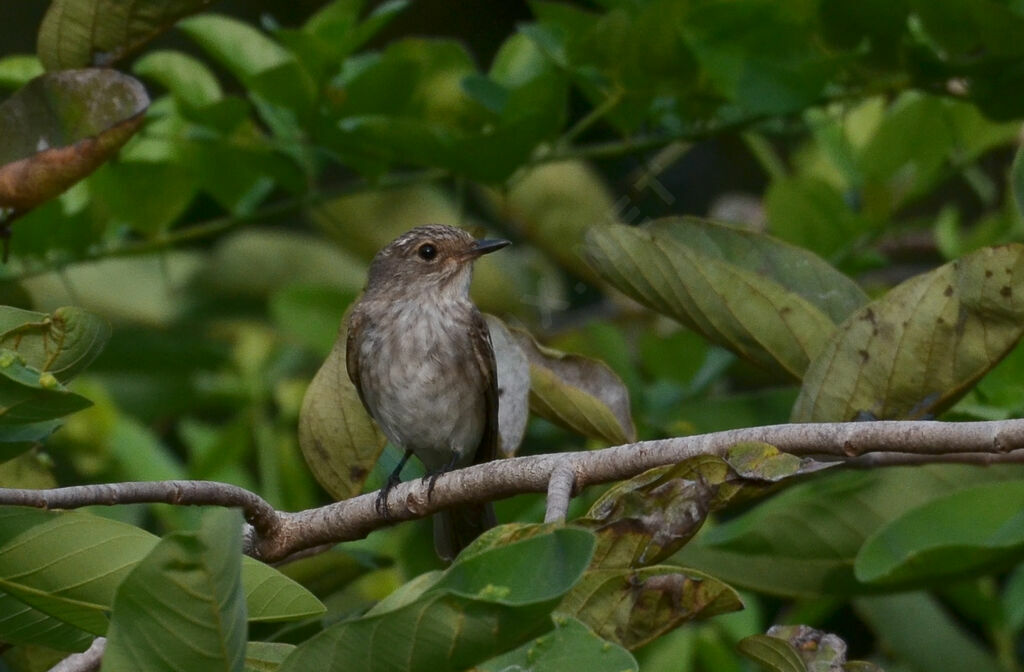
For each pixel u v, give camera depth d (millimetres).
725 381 14125
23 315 6902
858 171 12711
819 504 8984
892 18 9922
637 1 10727
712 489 6602
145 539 6098
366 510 7676
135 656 5129
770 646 6277
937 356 7781
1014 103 10328
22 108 8547
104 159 8539
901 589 8836
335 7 10516
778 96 9984
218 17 11094
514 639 5113
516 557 5207
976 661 10766
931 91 10516
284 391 12422
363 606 8586
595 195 14898
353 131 10242
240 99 10781
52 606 6277
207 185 11656
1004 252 7398
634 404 11938
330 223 14859
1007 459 8445
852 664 6387
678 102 11117
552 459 7168
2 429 6613
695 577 6305
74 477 13469
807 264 8742
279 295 13594
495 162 10383
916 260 16203
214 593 5055
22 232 11258
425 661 5188
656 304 8422
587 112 16812
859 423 6582
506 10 19547
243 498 7320
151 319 14977
